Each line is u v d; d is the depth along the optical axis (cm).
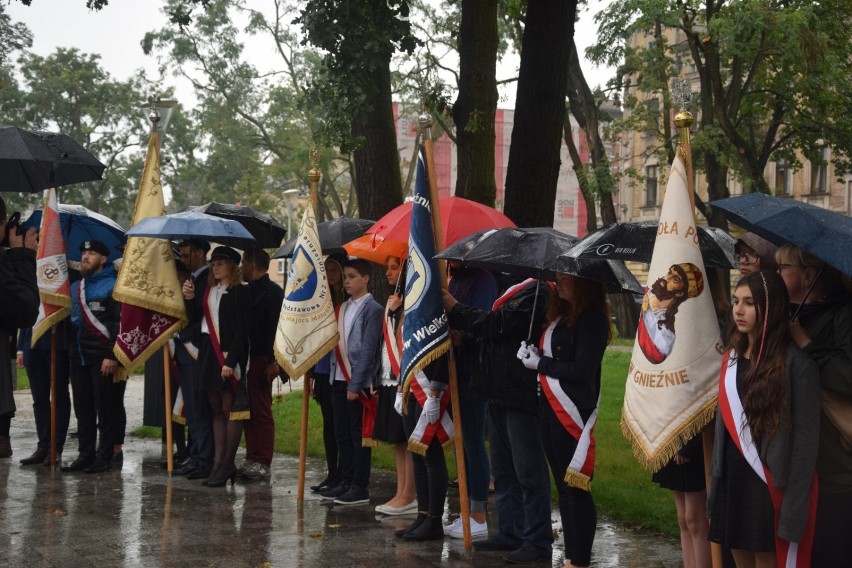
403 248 735
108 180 5094
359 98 1113
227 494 841
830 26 2486
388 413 748
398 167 1279
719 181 2555
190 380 923
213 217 881
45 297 915
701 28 3541
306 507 789
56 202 934
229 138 4353
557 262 562
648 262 527
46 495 830
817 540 423
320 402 859
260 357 916
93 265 937
